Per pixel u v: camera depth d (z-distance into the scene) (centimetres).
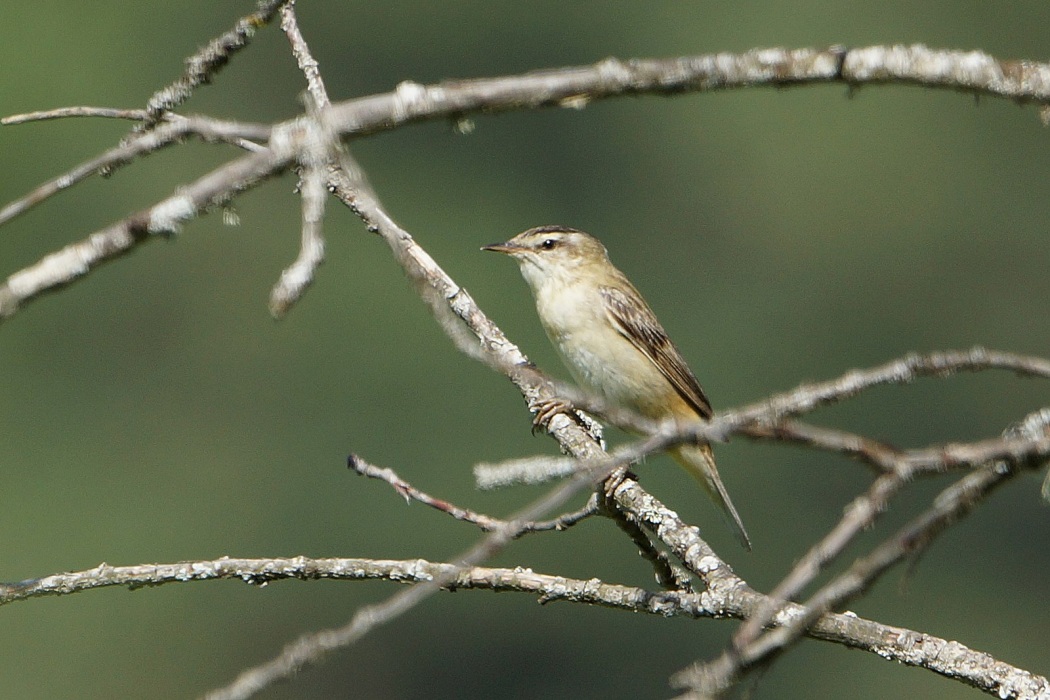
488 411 1908
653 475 1861
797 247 2394
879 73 278
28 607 1784
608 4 2547
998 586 1877
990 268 2422
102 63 2314
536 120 2486
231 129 259
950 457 254
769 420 257
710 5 2547
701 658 1727
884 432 1870
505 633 1806
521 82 267
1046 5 2550
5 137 2206
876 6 2547
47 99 2262
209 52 322
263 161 256
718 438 256
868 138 2445
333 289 2027
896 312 2367
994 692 382
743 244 2420
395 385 1944
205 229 2148
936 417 1881
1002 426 1905
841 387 269
